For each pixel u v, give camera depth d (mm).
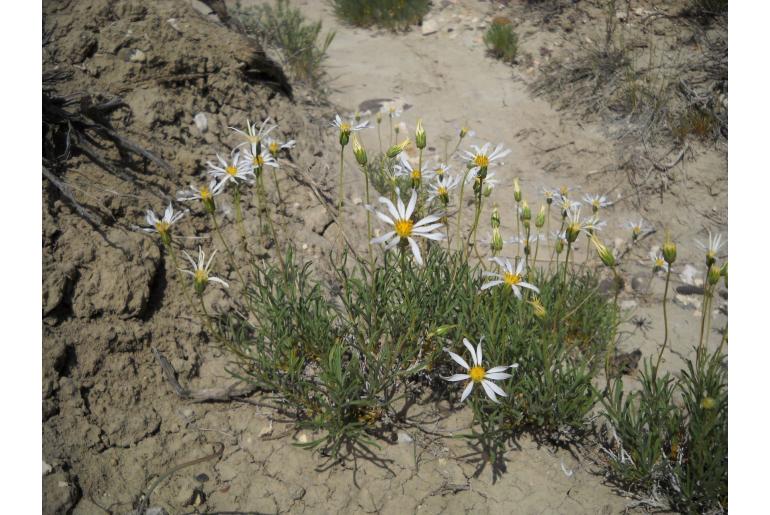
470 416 2898
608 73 6312
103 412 2668
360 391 2775
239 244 3695
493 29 7133
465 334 2789
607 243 4762
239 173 2977
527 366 2748
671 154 5434
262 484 2570
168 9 4785
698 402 2469
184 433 2732
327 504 2516
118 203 3314
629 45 6707
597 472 2693
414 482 2605
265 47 6848
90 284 2916
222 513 2449
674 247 2275
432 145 5773
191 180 3877
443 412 2916
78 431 2537
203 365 3074
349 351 3004
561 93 6340
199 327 3178
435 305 2912
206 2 6168
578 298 3439
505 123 6082
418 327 2863
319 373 2834
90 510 2322
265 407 2891
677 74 6082
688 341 3658
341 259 3969
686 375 2572
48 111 3264
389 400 2625
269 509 2480
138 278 3059
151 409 2779
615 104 6043
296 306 2922
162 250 3334
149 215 2561
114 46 4113
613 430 2717
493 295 2902
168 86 4219
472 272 3152
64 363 2691
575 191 5281
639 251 4695
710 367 2518
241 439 2748
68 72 3814
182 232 3543
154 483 2471
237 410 2869
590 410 2967
